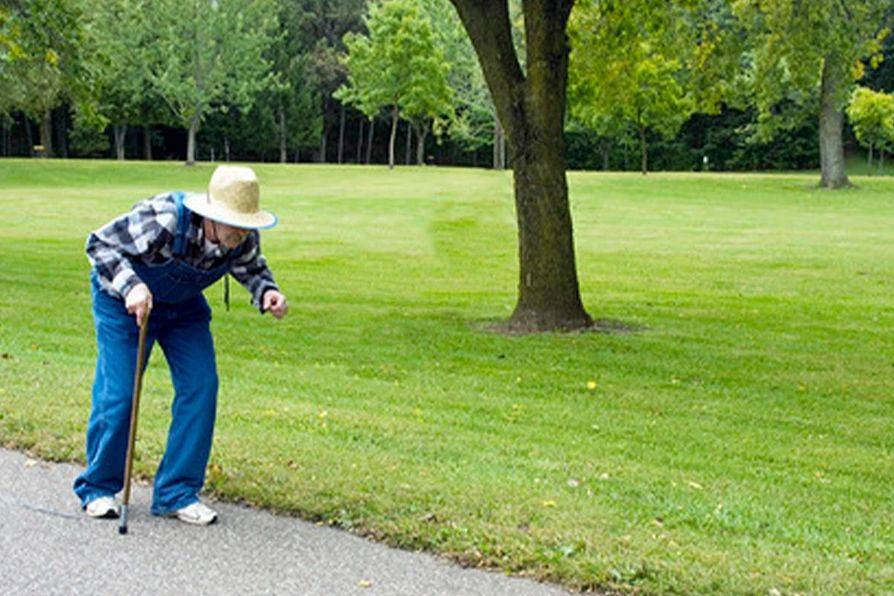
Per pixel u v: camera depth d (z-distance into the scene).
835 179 39.41
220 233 4.63
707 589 4.08
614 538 4.62
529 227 12.09
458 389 8.77
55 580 4.14
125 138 72.31
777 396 9.02
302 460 5.74
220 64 51.66
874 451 7.21
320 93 70.75
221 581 4.18
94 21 50.09
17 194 33.81
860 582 4.20
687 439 7.29
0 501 5.04
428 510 4.93
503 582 4.22
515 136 11.88
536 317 12.09
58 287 14.66
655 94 46.50
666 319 13.44
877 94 54.72
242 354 10.20
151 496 5.18
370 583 4.19
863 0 24.34
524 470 5.98
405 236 23.98
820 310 14.53
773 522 5.22
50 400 6.94
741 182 42.28
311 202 32.47
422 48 52.34
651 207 32.94
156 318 4.82
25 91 44.00
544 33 11.42
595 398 8.67
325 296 14.97
